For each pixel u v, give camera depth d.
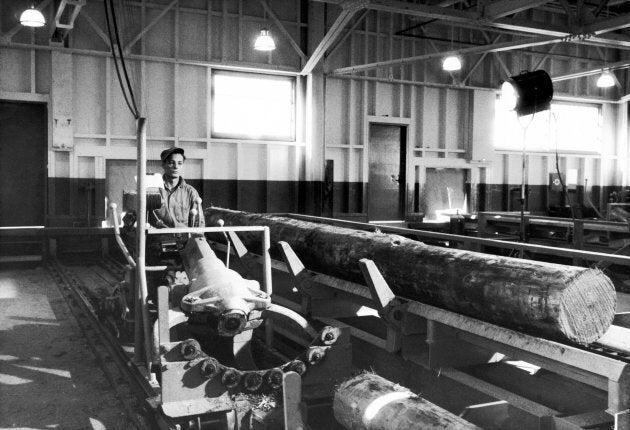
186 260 4.58
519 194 15.97
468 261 3.47
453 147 15.10
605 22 8.78
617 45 9.97
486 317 3.32
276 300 5.42
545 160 16.30
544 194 16.33
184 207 5.49
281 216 6.51
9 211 11.25
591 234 9.42
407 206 14.51
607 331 3.10
